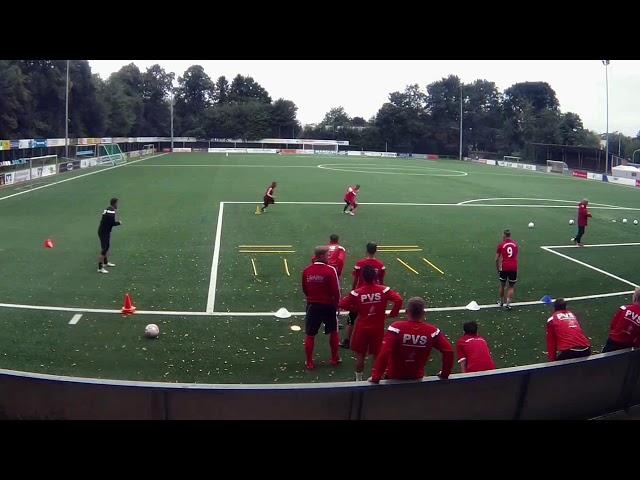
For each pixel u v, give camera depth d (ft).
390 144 336.70
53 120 227.61
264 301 45.09
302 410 18.33
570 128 310.45
